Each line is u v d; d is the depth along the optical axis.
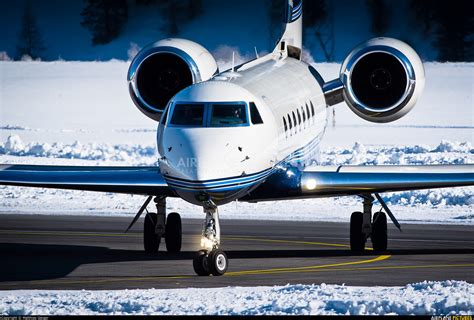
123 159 136.50
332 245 76.19
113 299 46.56
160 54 77.50
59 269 60.81
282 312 43.22
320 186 65.75
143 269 60.69
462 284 49.91
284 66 81.50
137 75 76.56
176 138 56.69
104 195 115.12
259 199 65.31
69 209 104.00
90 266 62.34
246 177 56.62
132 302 45.06
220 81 62.06
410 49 79.75
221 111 58.56
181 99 59.59
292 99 71.44
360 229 71.69
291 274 57.81
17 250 72.31
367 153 140.00
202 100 59.03
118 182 62.59
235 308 44.16
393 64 80.44
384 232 71.75
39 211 101.94
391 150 141.50
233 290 50.09
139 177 62.53
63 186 63.78
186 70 77.94
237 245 75.94
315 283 53.75
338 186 65.31
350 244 72.56
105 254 69.94
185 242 78.25
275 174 62.62
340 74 80.25
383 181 64.62
